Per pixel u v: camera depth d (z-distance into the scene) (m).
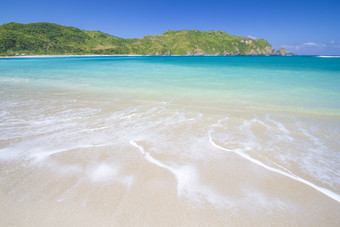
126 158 3.44
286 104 7.37
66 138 4.23
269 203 2.47
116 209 2.35
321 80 14.33
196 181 2.85
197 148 3.83
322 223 2.20
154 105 7.12
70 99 7.98
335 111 6.43
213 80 14.35
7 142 3.99
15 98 8.09
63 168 3.12
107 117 5.68
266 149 3.83
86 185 2.73
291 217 2.28
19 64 36.19
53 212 2.29
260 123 5.30
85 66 30.98
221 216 2.29
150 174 2.99
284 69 25.22
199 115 5.96
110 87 11.05
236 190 2.69
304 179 2.92
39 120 5.37
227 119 5.61
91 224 2.16
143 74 18.72
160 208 2.37
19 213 2.28
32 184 2.75
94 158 3.42
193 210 2.36
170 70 23.80
